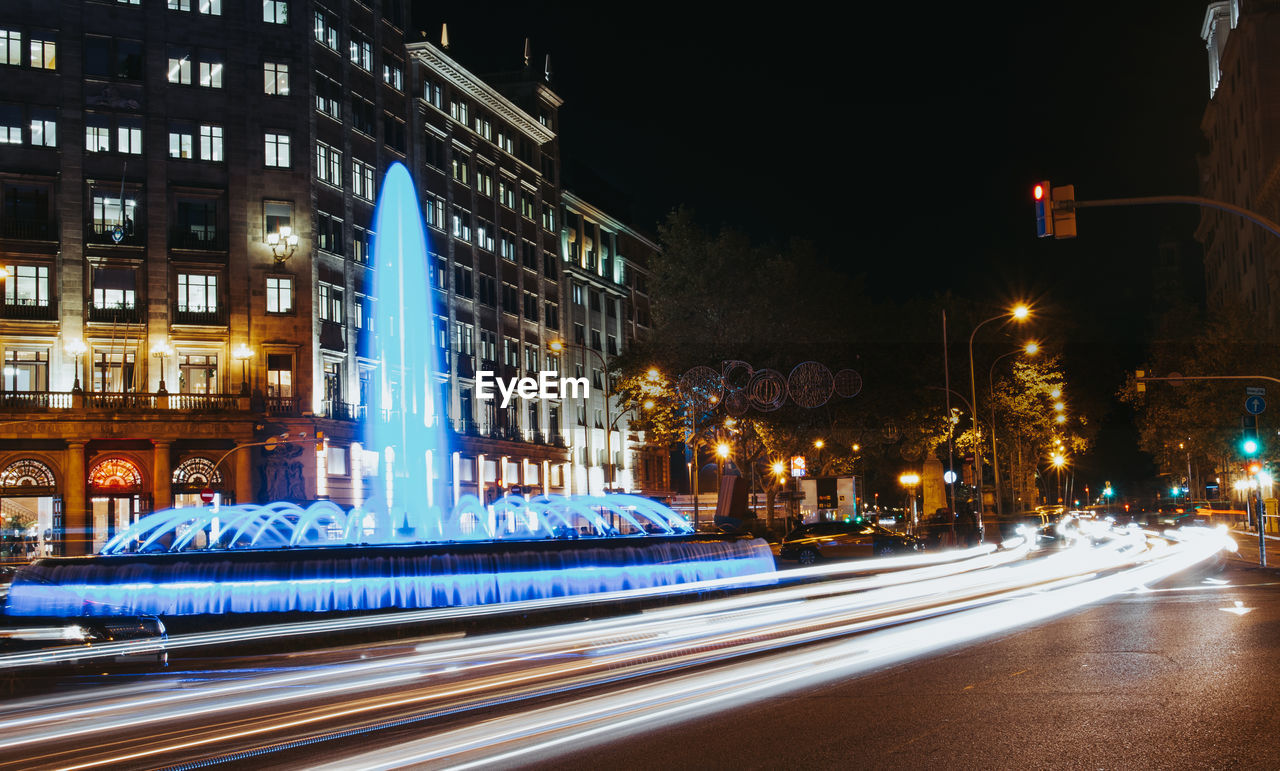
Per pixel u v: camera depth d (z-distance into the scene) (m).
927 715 10.35
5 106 55.16
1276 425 63.50
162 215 57.69
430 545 22.17
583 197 100.44
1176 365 77.12
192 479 56.97
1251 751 8.61
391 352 68.06
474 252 79.00
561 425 90.31
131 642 14.53
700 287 58.03
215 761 8.87
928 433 66.12
